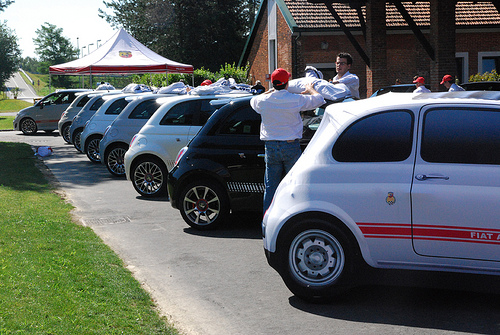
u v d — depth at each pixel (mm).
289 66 26672
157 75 33219
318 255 5086
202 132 8055
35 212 8867
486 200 4586
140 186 11062
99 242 7285
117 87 51875
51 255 6277
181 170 8047
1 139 25547
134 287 5488
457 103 4867
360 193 4910
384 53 19844
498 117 4750
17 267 5652
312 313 4957
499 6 19375
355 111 5129
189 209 8180
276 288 5656
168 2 52500
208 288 5691
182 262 6625
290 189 5180
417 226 4762
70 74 24641
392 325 4637
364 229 4902
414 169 4816
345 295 5383
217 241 7582
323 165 5094
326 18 26344
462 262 4684
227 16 52188
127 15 56812
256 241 7559
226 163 7816
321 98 6305
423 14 26797
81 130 19234
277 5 28016
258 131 7773
